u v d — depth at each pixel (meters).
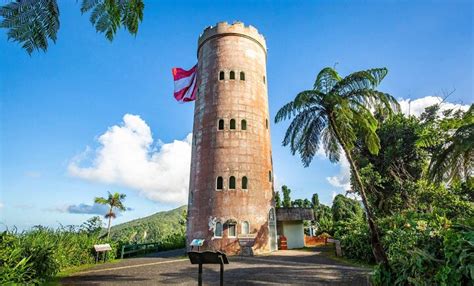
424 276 9.27
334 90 17.64
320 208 58.56
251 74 31.95
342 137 17.44
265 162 29.80
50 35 4.50
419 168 30.22
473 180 18.03
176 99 35.12
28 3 4.36
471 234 7.79
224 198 26.98
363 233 21.20
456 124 18.22
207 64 32.59
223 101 30.11
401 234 13.26
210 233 26.31
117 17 5.12
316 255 24.78
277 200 52.88
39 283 12.98
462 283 7.54
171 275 16.06
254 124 30.14
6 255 11.38
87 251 21.48
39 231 17.64
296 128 18.53
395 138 31.12
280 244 30.61
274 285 13.39
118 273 16.91
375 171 30.61
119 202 46.81
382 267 11.88
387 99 16.80
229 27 32.75
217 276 15.61
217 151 28.52
